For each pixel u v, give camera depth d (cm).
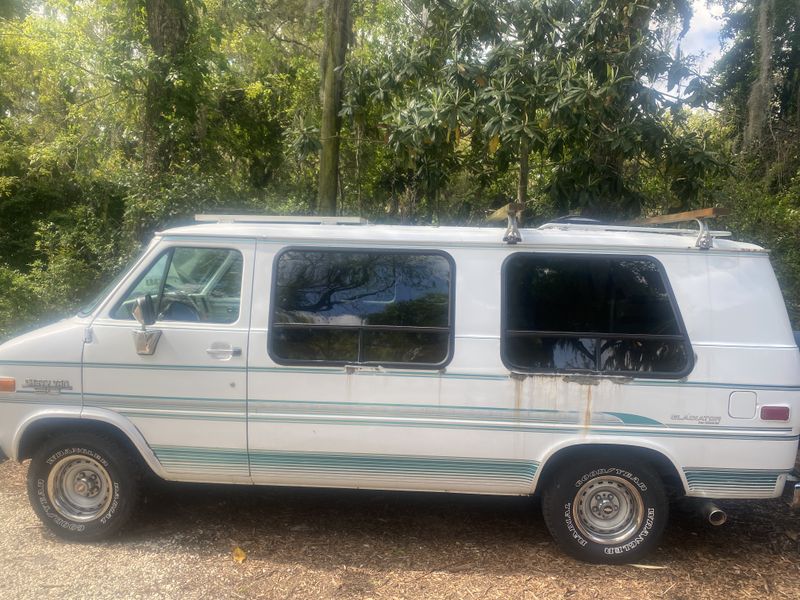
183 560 404
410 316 412
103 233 1118
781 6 1345
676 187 805
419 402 407
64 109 1371
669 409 398
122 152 1255
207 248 427
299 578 386
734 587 390
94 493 429
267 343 412
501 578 393
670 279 408
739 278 409
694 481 402
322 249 422
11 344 425
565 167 822
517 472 409
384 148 1088
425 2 944
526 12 798
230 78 1406
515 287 413
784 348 400
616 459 406
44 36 1233
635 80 760
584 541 410
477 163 951
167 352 414
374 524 464
